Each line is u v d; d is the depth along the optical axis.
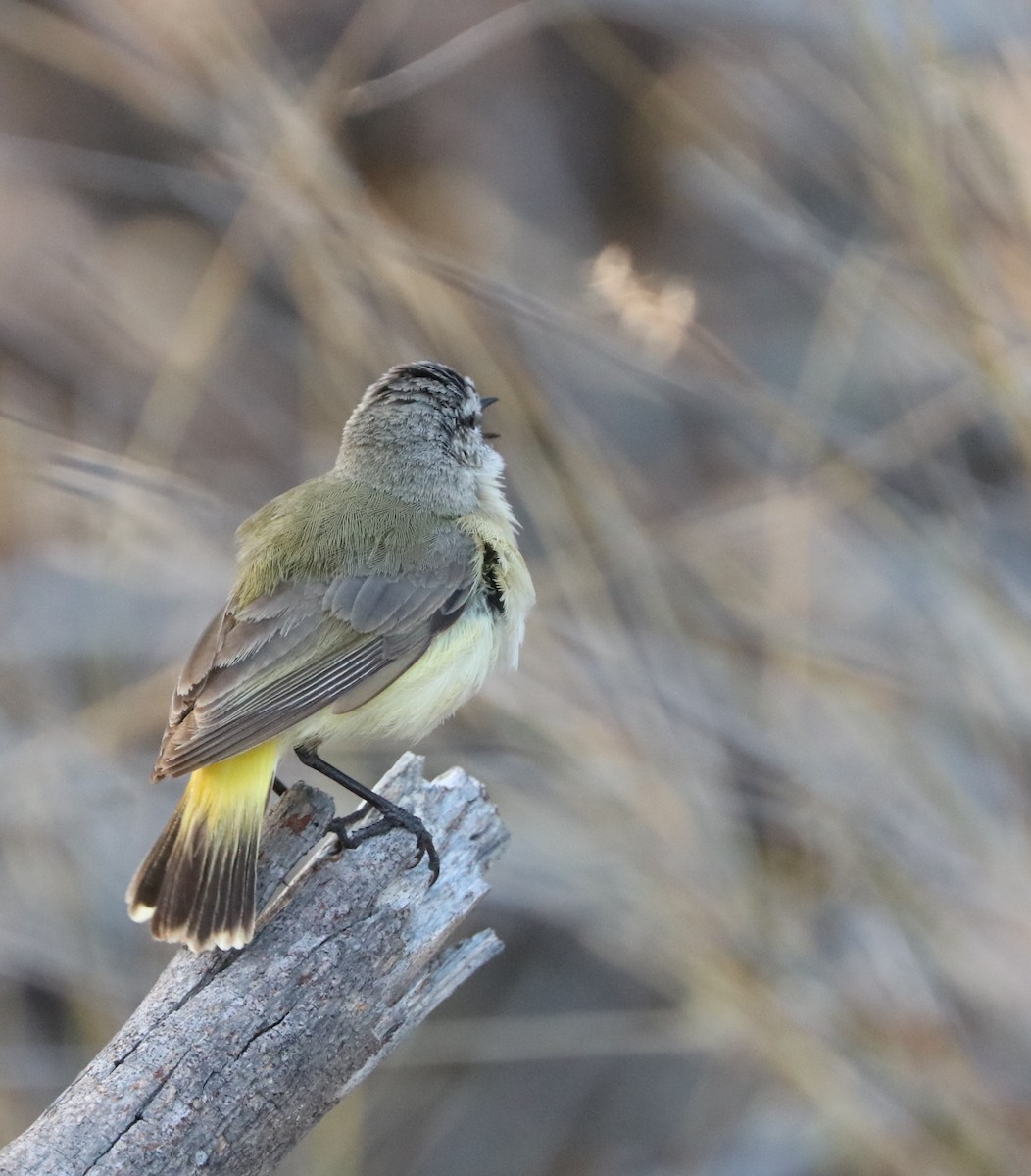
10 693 12.22
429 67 12.18
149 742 12.43
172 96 11.95
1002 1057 10.83
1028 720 11.12
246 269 13.44
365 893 6.63
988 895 10.83
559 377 13.02
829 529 12.63
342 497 9.28
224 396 13.66
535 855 11.01
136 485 11.24
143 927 12.13
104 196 15.83
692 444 14.09
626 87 15.66
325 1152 11.48
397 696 8.69
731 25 13.26
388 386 9.93
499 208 15.81
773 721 11.25
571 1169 12.57
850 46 12.02
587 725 10.89
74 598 12.64
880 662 11.62
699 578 11.88
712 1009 10.71
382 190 15.84
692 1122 12.55
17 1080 11.55
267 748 7.67
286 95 11.68
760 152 14.72
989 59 11.11
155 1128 5.74
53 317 14.44
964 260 10.29
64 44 13.66
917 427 11.82
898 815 11.06
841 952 11.20
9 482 12.23
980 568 11.38
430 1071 12.96
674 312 10.64
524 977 13.02
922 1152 10.28
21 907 11.73
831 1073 10.41
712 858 10.81
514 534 10.12
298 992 6.21
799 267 14.09
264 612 8.46
